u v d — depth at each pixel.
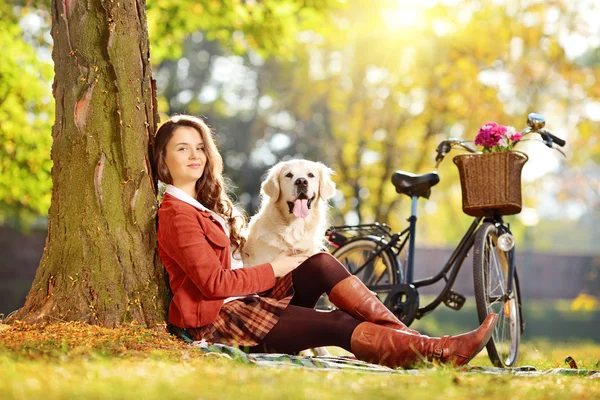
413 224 7.68
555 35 19.95
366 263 7.79
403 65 23.23
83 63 5.70
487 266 6.81
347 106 26.55
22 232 27.80
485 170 6.65
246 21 13.47
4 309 27.83
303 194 6.58
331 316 5.16
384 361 4.97
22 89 14.12
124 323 5.45
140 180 5.68
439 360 4.84
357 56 24.31
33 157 14.27
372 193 25.80
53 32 5.87
